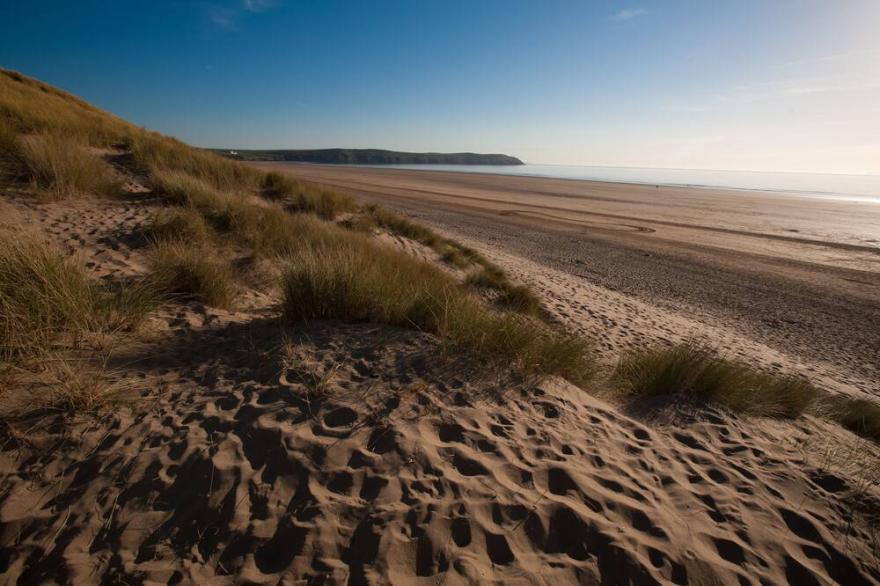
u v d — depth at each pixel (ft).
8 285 10.77
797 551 7.26
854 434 13.42
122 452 7.70
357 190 111.14
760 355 24.94
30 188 23.53
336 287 14.53
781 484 9.00
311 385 10.26
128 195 27.58
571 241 62.18
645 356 15.72
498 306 25.49
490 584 5.97
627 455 9.34
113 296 13.04
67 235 19.29
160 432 8.32
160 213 22.94
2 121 28.76
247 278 19.92
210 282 16.17
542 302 29.14
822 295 41.11
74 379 9.02
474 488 7.66
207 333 12.98
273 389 10.05
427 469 8.00
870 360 26.84
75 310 11.12
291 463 7.81
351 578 5.88
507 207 100.73
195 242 20.94
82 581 5.59
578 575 6.27
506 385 11.32
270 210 29.53
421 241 41.42
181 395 9.69
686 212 110.93
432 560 6.25
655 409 12.30
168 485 7.13
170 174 31.07
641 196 163.94
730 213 113.29
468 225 69.41
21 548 5.94
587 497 7.77
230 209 26.18
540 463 8.54
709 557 6.86
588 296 34.06
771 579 6.66
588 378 13.70
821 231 84.79
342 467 7.83
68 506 6.61
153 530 6.38
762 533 7.51
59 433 7.91
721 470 9.26
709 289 41.50
